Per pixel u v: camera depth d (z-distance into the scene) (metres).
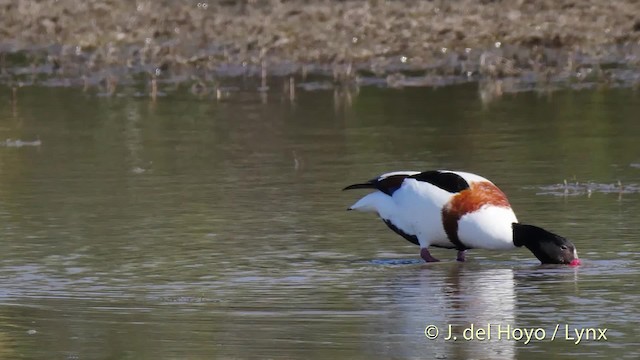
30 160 18.55
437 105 22.33
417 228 13.14
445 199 12.98
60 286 12.09
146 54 27.28
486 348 10.05
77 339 10.41
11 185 16.86
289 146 19.25
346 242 13.77
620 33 26.70
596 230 13.91
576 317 10.85
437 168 17.48
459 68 25.59
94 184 16.83
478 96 23.02
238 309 11.25
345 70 25.59
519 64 25.56
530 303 11.32
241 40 27.88
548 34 26.78
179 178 17.14
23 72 26.70
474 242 12.92
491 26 27.53
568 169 17.20
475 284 12.09
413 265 12.92
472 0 29.91
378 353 9.95
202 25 29.19
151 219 14.81
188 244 13.66
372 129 20.44
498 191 13.09
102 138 20.19
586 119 20.67
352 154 18.56
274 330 10.59
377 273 12.55
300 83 24.88
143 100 23.64
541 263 12.84
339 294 11.74
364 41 27.33
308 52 26.77
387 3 30.17
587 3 29.08
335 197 15.86
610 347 10.00
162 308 11.30
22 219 14.91
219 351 10.03
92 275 12.48
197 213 15.09
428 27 27.67
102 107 22.98
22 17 30.62
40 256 13.23
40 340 10.39
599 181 16.42
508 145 18.91
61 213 15.20
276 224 14.52
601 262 12.74
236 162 18.17
